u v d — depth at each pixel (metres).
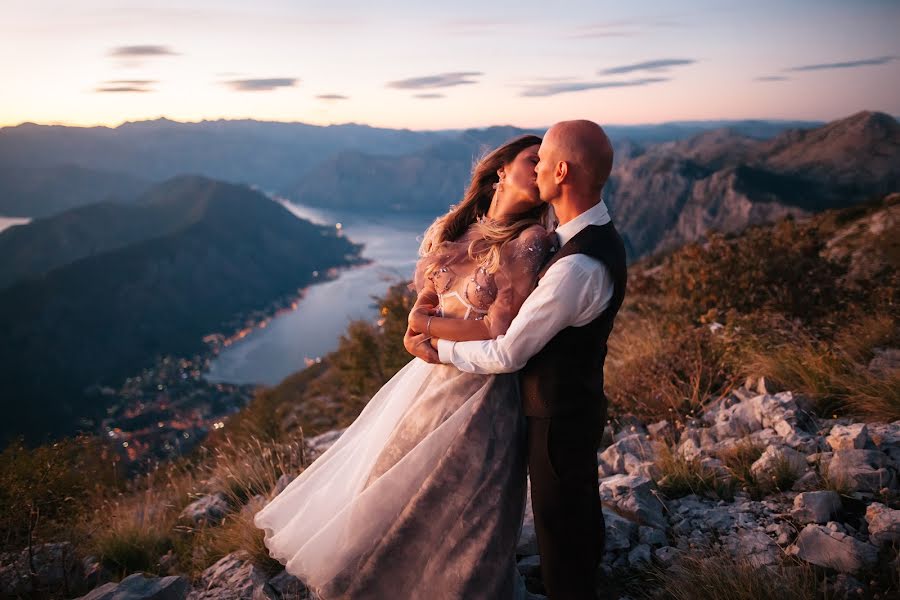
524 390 1.94
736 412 4.02
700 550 2.64
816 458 3.19
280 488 3.92
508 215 2.06
